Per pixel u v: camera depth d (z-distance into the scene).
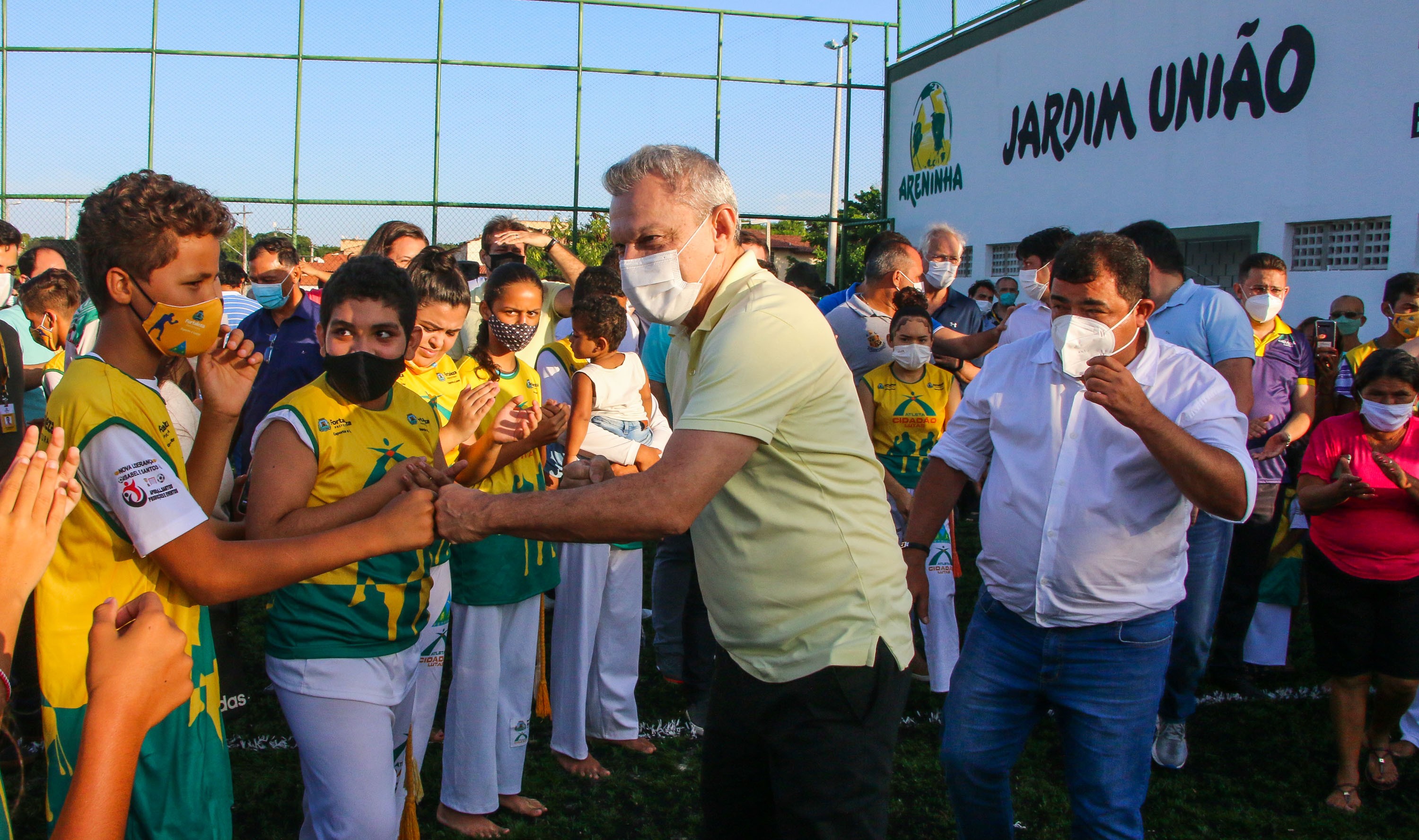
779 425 2.02
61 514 1.39
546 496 1.94
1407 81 7.80
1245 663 4.95
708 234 2.12
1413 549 3.50
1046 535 2.50
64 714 1.82
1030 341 2.71
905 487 4.40
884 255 4.59
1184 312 3.81
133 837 1.88
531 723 4.22
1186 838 3.41
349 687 2.27
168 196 1.80
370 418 2.40
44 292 5.18
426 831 3.28
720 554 2.16
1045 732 4.29
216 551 1.85
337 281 2.32
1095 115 11.45
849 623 2.12
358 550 1.94
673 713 4.38
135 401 1.83
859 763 2.13
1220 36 9.62
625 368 3.90
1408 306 5.25
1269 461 4.62
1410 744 3.96
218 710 2.04
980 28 13.59
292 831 3.27
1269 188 9.09
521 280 3.36
